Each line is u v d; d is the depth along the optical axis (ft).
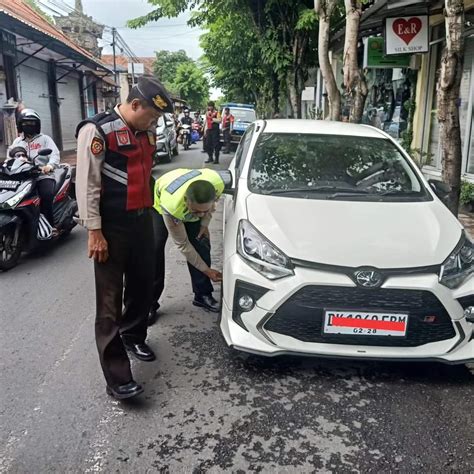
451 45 14.58
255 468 7.70
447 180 15.46
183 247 11.44
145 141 9.32
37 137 18.65
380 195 12.08
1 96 40.81
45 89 52.95
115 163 8.96
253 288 9.75
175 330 12.48
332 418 8.95
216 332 12.39
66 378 10.19
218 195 11.35
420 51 25.86
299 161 13.05
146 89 8.67
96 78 69.92
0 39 36.65
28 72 47.91
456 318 9.57
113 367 9.24
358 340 9.54
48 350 11.41
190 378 10.26
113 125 8.81
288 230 10.16
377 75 42.06
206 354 11.28
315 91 60.08
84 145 8.62
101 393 9.66
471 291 9.68
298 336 9.64
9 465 7.69
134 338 10.99
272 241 9.91
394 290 9.32
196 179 11.03
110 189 9.00
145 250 10.04
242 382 10.12
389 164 13.14
